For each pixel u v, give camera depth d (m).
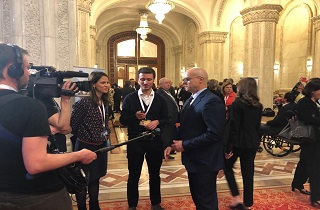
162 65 23.81
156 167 3.07
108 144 2.79
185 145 2.27
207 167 2.28
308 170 3.22
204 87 2.41
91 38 13.31
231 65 15.23
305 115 3.09
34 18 3.96
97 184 2.74
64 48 4.21
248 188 3.00
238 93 3.00
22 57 1.30
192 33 18.44
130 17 19.84
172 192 3.71
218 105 2.25
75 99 4.21
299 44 13.20
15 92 1.30
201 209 2.32
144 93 3.04
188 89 2.43
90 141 2.62
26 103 1.23
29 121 1.21
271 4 9.86
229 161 3.22
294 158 5.49
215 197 2.36
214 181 2.35
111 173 4.57
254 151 2.99
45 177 1.35
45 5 3.98
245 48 10.64
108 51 22.88
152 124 2.83
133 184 3.02
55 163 1.27
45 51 4.00
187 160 2.39
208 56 15.14
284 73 14.23
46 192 1.36
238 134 2.91
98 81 2.63
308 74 12.53
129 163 3.01
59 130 1.82
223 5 14.43
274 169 4.74
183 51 20.34
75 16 4.29
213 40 15.03
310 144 3.18
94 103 2.65
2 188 1.23
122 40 23.14
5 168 1.23
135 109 3.01
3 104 1.21
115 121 11.02
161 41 23.62
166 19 19.52
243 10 10.54
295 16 13.39
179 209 3.18
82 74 1.74
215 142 2.21
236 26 15.04
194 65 18.08
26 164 1.20
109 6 14.04
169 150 2.57
